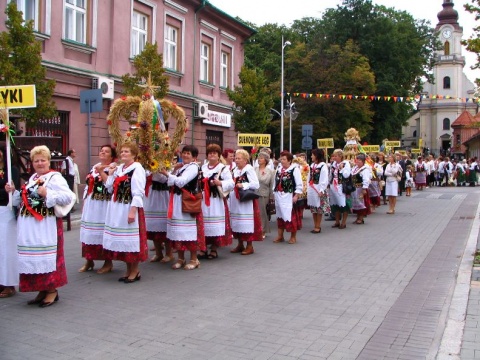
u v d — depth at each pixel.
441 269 8.48
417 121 92.69
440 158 37.41
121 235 7.34
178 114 8.61
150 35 20.42
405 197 24.52
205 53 25.17
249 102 23.11
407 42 47.31
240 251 10.11
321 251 10.20
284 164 11.16
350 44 42.75
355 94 41.09
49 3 15.69
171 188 8.43
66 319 5.85
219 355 4.81
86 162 17.28
